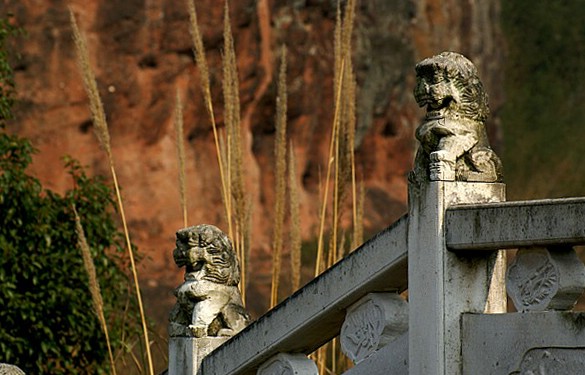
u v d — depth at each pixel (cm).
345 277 767
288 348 818
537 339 665
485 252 708
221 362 848
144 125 3131
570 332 652
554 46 4544
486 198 710
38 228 1623
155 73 3109
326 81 3450
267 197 3375
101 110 1248
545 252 671
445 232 701
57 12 3012
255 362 831
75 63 3027
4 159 1677
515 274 686
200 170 3209
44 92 3016
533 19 4594
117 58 3066
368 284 753
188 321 876
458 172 705
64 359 1628
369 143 3672
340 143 1254
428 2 3831
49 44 3011
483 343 691
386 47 3684
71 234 1652
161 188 3164
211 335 863
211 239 873
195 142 3212
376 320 757
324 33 3438
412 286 714
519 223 668
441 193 700
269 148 3397
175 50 3103
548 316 662
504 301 716
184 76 3133
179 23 3092
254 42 3222
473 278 706
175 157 3186
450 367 698
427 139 710
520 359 673
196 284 866
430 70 718
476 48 4050
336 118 1262
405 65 3722
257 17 3206
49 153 3030
